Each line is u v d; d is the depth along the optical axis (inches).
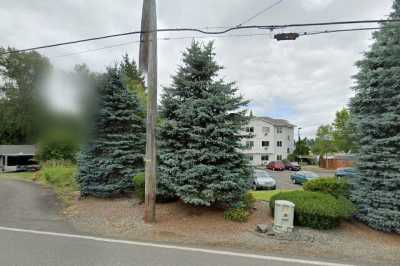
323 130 1720.0
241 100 319.9
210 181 300.0
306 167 1777.8
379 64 301.7
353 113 324.2
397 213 263.3
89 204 399.2
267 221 293.3
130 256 199.8
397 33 287.9
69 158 772.0
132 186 435.5
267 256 207.2
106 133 442.0
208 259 197.0
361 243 245.8
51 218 327.0
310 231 266.1
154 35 299.4
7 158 1258.0
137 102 455.5
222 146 306.8
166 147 320.5
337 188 323.0
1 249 212.8
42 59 920.3
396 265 200.2
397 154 276.7
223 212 315.6
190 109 303.9
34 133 739.4
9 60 1092.5
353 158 316.8
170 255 203.6
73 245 224.4
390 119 279.7
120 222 298.7
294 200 287.0
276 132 2092.8
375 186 289.6
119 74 450.3
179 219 301.9
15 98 1088.2
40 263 183.8
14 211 365.1
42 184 708.0
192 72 322.3
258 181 684.1
